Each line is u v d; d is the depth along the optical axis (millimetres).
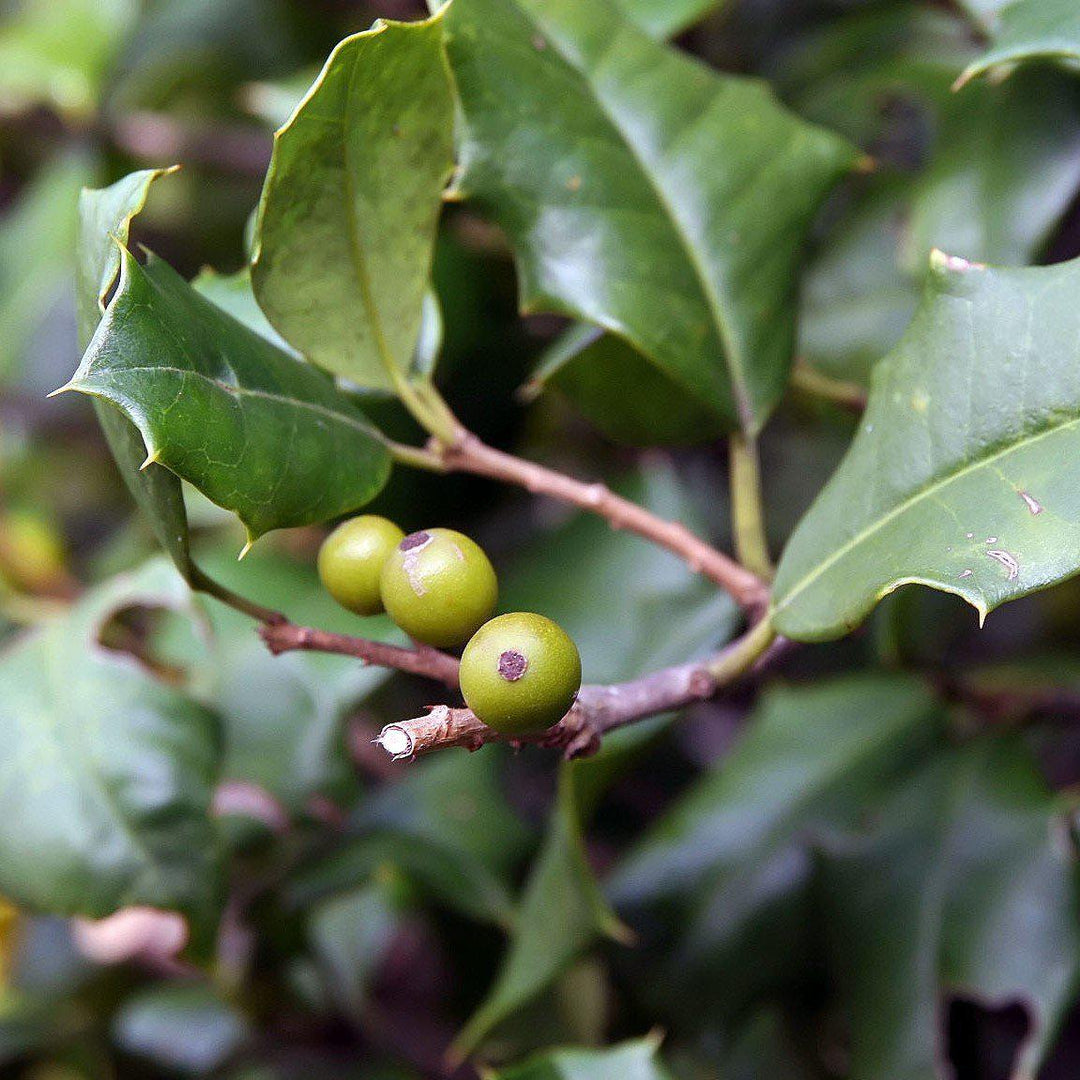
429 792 418
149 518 310
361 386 325
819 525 316
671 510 392
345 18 502
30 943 464
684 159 348
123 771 364
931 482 308
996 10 353
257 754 380
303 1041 427
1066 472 301
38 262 508
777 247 348
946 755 385
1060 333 304
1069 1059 417
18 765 365
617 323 338
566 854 356
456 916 426
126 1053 431
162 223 535
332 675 377
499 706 292
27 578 464
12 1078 442
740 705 495
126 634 396
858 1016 369
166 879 361
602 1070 344
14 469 546
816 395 383
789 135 353
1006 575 298
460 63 337
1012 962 361
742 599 329
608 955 388
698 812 393
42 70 509
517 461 328
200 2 513
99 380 295
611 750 353
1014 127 368
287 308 317
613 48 352
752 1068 386
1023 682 389
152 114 529
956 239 368
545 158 340
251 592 388
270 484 304
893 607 371
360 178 312
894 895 373
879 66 396
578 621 384
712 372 342
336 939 440
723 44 458
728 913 385
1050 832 366
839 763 390
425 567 303
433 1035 481
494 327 407
